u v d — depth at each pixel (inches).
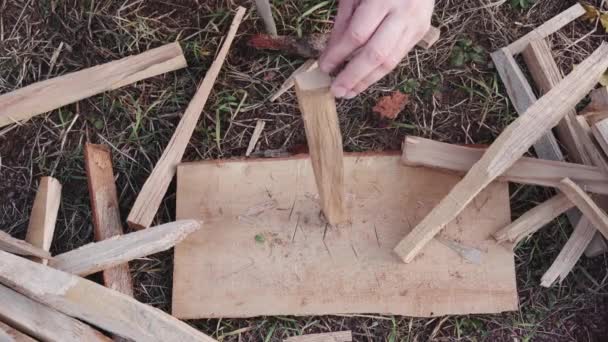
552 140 71.3
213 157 74.0
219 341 68.6
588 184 66.4
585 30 77.3
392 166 70.1
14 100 72.1
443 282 67.7
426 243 68.1
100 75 72.5
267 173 70.3
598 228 65.3
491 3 77.2
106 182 70.2
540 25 77.0
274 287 68.1
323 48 74.0
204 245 69.1
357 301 67.8
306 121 52.2
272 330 69.8
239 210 69.7
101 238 67.7
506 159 63.0
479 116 75.1
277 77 75.5
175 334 54.7
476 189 63.3
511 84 74.6
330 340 69.9
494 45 76.9
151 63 72.3
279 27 76.3
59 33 76.4
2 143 74.7
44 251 63.4
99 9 76.0
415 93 75.3
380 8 49.8
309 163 70.2
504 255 68.1
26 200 73.6
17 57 75.9
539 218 67.4
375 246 68.5
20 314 59.0
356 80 50.8
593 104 72.2
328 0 76.8
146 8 76.6
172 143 71.4
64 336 58.3
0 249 62.4
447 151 68.3
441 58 76.3
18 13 76.8
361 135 74.4
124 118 74.6
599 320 71.1
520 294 71.5
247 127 74.7
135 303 55.9
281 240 68.9
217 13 76.2
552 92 63.8
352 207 69.3
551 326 71.0
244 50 76.0
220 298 68.2
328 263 68.3
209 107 74.8
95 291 56.5
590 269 71.7
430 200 69.3
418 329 70.5
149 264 71.7
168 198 72.9
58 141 74.4
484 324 70.7
